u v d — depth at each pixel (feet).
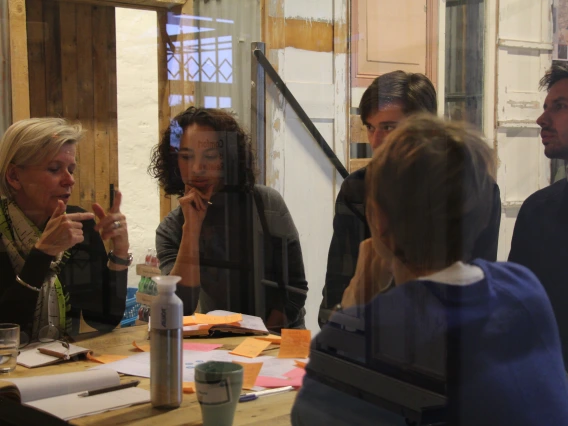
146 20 4.88
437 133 2.63
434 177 2.55
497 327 2.42
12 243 4.20
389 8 4.60
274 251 4.91
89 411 2.87
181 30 5.08
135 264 4.58
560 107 4.23
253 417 2.78
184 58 5.11
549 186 3.67
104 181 4.57
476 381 2.35
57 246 4.19
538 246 3.25
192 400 2.92
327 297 3.42
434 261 2.57
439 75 4.26
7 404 2.99
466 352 2.38
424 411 2.35
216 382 2.71
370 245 2.89
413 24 4.42
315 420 2.51
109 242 4.44
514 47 4.36
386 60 4.72
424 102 3.25
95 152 4.58
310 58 5.70
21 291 4.11
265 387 3.17
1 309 4.13
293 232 5.04
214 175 4.83
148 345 3.97
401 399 2.39
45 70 4.48
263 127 5.58
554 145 4.27
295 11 5.93
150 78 4.87
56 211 4.21
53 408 2.90
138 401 2.97
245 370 3.39
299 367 3.49
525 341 2.45
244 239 4.83
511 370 2.36
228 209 4.83
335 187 5.71
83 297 4.38
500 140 4.15
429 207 2.56
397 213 2.62
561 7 4.47
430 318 2.49
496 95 4.24
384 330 2.61
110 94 4.70
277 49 5.97
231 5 5.43
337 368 2.66
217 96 5.40
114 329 4.41
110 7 4.70
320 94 5.59
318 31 5.49
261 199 4.96
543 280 2.82
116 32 4.74
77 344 4.03
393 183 2.62
